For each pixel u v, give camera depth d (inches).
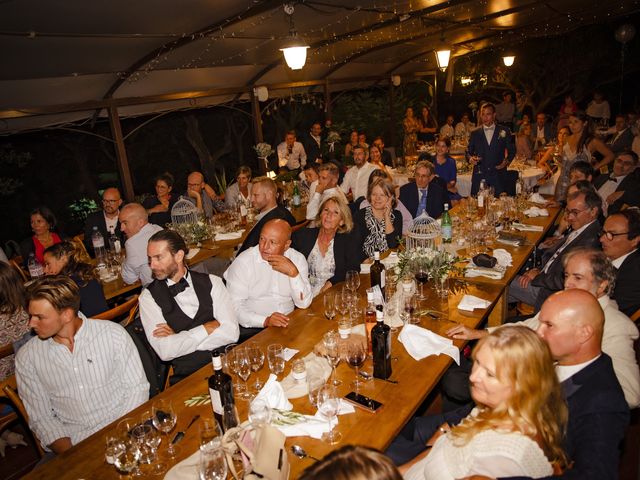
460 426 65.1
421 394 85.2
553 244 183.8
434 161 294.2
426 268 124.6
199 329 111.0
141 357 105.7
